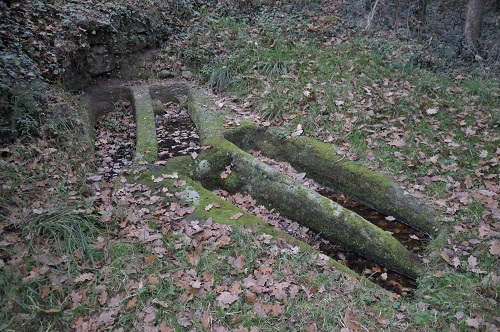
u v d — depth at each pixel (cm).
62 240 377
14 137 459
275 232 429
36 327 309
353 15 951
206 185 535
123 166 530
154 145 556
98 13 686
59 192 424
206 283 355
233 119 617
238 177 532
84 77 670
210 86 723
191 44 790
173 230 417
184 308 335
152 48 788
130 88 711
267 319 331
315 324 329
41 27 594
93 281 348
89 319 321
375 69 732
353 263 440
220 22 840
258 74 710
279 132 585
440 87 689
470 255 409
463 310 351
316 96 646
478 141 577
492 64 788
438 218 460
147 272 362
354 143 569
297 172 571
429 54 796
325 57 759
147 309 331
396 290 402
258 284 358
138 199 454
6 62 491
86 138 536
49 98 539
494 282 371
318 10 972
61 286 337
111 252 377
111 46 709
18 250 350
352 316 337
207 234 407
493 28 947
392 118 621
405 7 974
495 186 492
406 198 487
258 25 847
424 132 591
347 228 453
